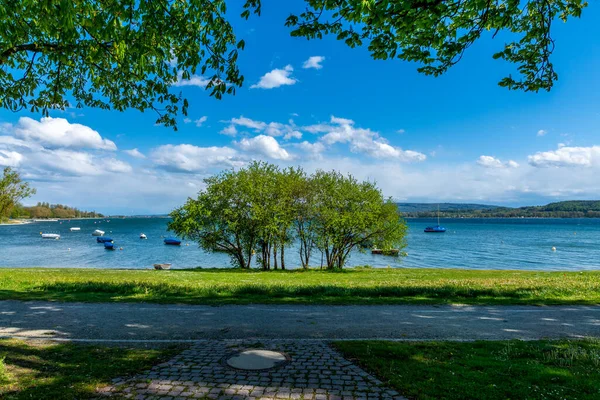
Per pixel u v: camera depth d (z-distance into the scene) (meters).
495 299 12.44
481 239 92.81
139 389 4.84
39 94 8.31
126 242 85.44
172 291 13.24
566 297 12.94
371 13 5.42
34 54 6.61
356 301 11.79
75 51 6.18
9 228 167.88
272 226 29.72
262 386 4.99
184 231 31.66
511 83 7.69
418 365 5.84
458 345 7.02
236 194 32.09
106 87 8.50
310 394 4.76
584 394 4.78
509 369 5.64
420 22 6.07
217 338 7.59
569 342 7.36
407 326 8.77
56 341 7.15
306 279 20.52
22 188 34.22
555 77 7.31
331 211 31.36
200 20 5.59
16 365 5.71
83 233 127.00
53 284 14.26
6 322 8.68
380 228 32.59
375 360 6.03
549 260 50.03
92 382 5.05
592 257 52.97
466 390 4.87
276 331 8.20
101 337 7.53
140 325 8.59
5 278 16.50
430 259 52.19
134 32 5.33
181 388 4.89
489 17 6.32
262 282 17.84
